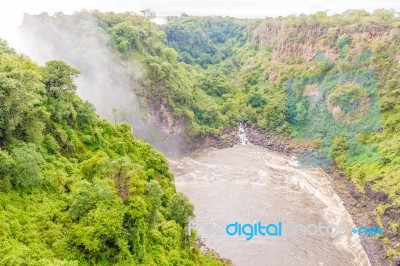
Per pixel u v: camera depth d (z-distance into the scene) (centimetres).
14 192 3102
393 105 7812
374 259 4875
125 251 3119
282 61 11594
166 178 5278
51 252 2820
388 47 8544
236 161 8700
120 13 12244
